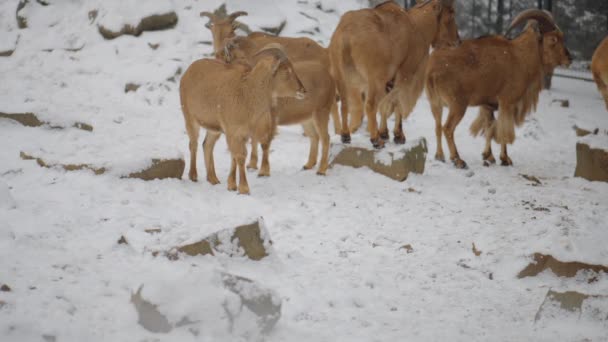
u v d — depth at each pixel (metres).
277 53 25.52
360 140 33.22
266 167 29.47
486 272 20.73
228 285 15.48
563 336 16.31
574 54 117.75
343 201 26.75
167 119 39.69
